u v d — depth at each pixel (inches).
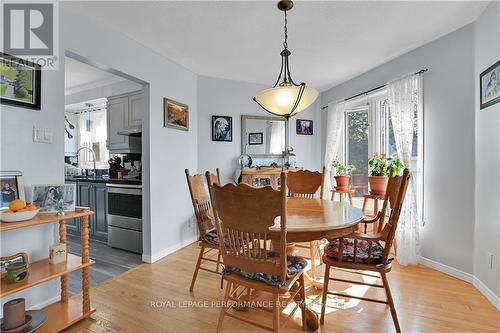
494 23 77.9
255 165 161.5
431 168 104.4
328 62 127.2
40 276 62.0
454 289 86.1
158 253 116.3
